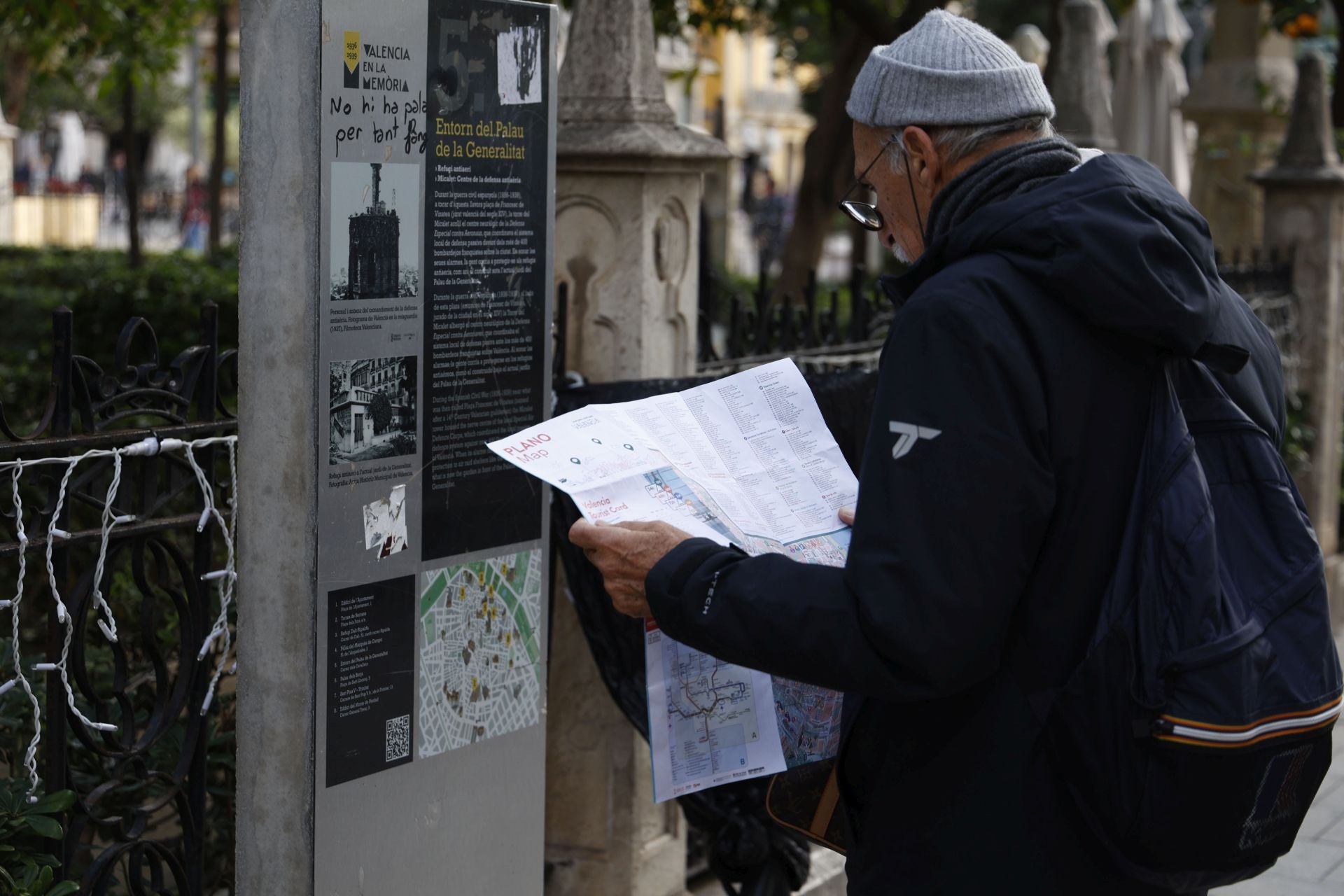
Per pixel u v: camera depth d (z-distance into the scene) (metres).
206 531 2.64
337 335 2.13
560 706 3.44
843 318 8.25
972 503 1.67
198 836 2.71
